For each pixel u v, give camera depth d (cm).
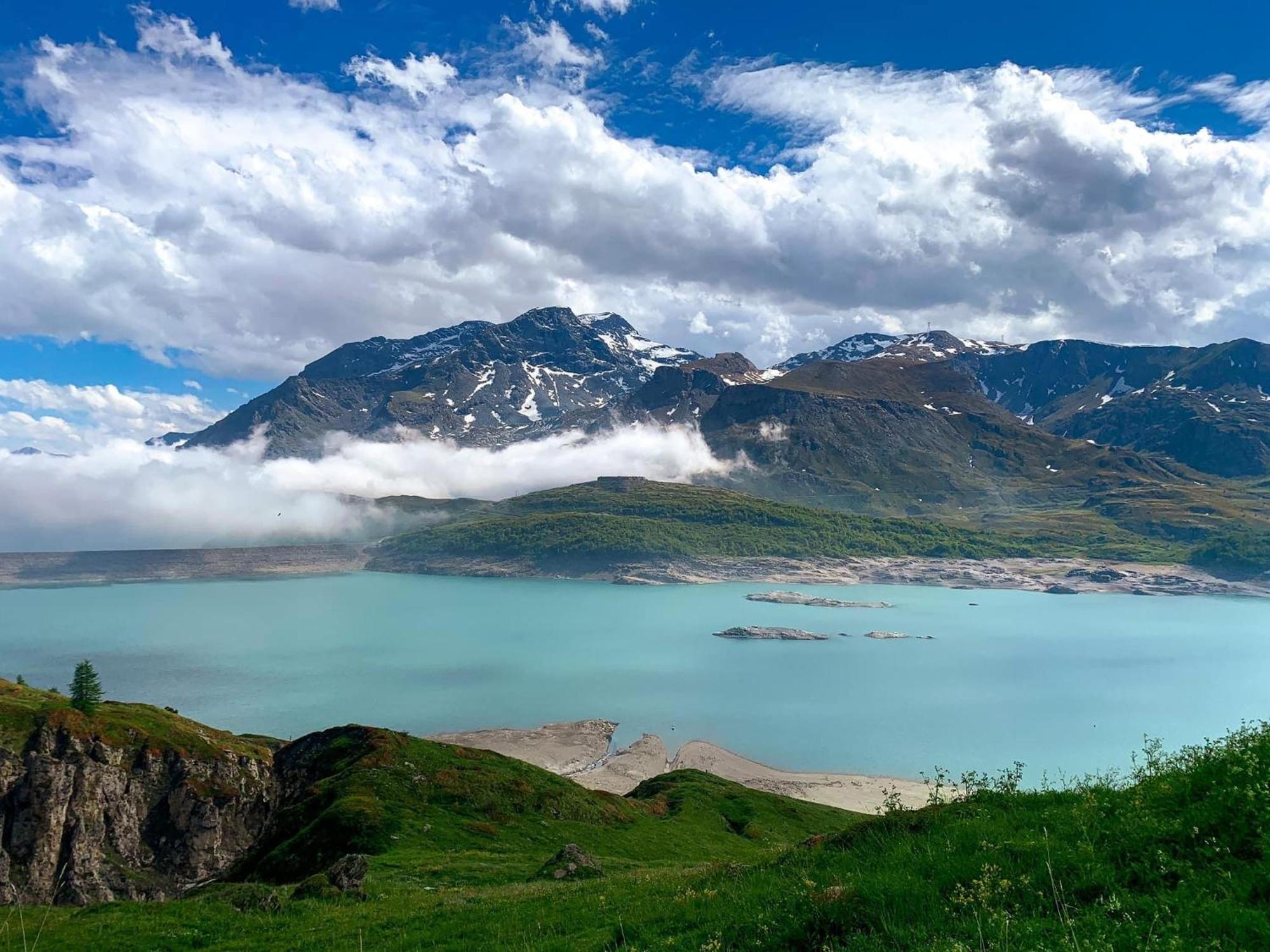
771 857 2927
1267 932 1267
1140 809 1828
